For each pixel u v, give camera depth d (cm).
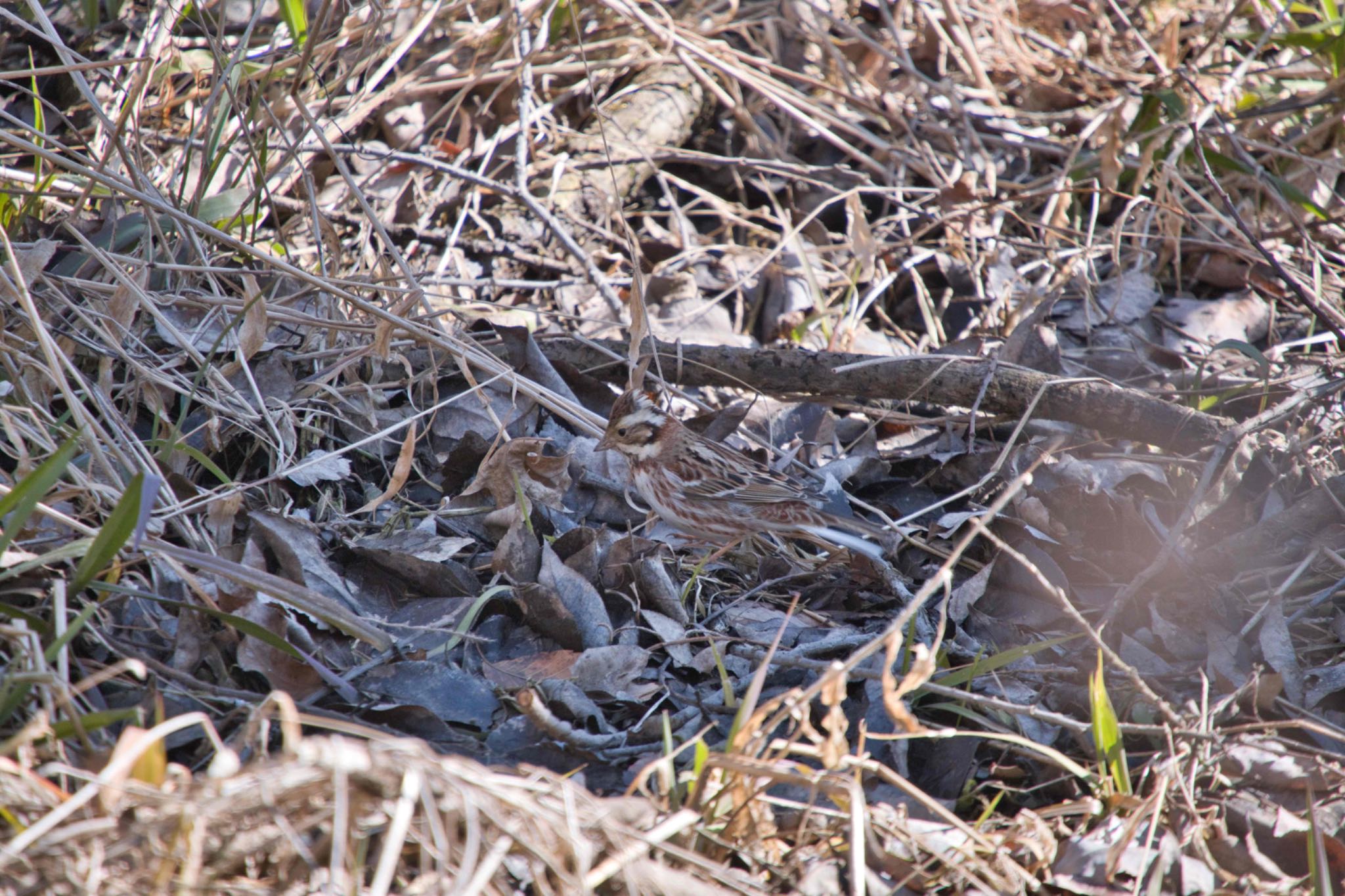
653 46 1506
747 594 896
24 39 1198
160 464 807
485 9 1447
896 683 715
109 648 633
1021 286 1362
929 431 1120
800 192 1474
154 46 1084
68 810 448
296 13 1056
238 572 667
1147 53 1457
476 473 950
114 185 844
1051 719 678
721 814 585
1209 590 869
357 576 816
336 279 940
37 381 794
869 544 878
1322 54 1345
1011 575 898
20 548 685
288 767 457
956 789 685
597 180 1361
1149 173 1430
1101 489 962
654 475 934
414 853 516
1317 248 1278
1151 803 635
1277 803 663
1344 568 898
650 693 745
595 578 836
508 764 659
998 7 1630
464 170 1264
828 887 568
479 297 1221
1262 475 994
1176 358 1264
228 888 472
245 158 1166
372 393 969
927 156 1441
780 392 1092
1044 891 608
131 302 863
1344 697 778
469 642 773
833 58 1522
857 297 1280
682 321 1241
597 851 520
